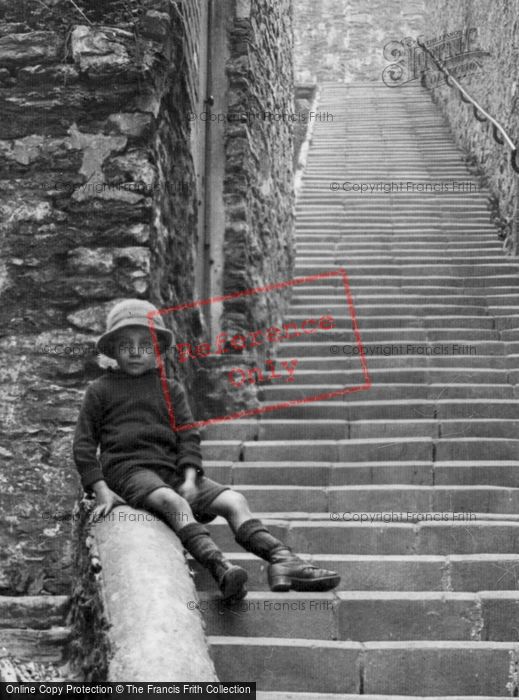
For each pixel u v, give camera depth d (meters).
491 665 3.79
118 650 2.91
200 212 6.88
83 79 4.94
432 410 6.68
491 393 7.05
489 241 10.89
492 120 10.88
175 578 3.30
